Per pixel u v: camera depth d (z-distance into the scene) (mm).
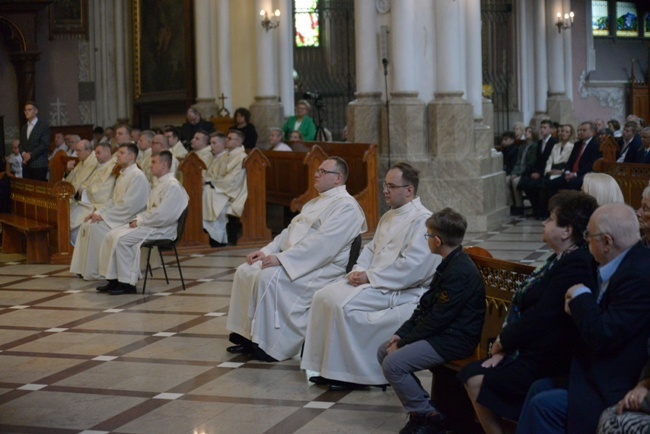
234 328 7488
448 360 5363
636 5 28531
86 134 21203
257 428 5738
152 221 9938
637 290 4105
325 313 6445
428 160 14250
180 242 12664
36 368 7195
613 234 4227
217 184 12961
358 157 13609
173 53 20594
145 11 21469
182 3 20203
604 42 27906
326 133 18172
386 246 6527
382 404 6152
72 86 21641
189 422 5867
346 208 7266
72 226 12164
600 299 4312
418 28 14375
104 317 8906
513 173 16781
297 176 13953
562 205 4664
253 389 6543
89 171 12375
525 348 4738
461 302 5340
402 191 6543
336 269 7328
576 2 26484
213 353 7535
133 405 6238
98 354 7570
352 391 6434
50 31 21359
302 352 7223
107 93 22016
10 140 20625
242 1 18984
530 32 24266
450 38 14242
